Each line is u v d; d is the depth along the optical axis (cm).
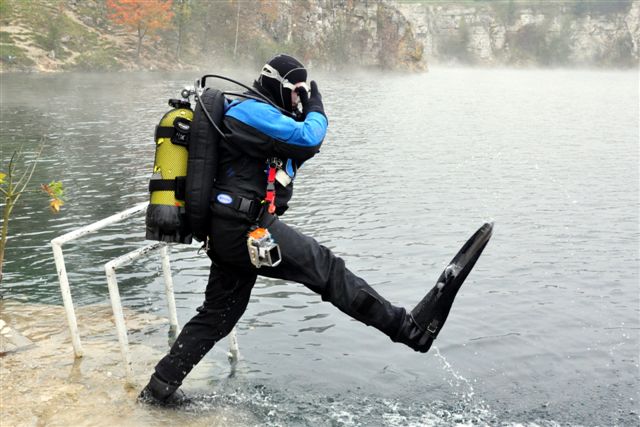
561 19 13912
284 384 488
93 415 420
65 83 4284
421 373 519
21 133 1977
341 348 559
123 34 6469
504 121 2664
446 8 13500
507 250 873
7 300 645
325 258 399
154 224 385
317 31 8331
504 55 13638
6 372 475
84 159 1549
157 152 390
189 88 394
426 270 790
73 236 484
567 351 569
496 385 504
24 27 5734
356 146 1895
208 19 7338
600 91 5259
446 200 1184
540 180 1391
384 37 8812
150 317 599
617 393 495
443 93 4547
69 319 495
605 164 1611
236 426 421
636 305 684
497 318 639
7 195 637
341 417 443
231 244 383
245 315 629
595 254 862
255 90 389
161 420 419
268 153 379
